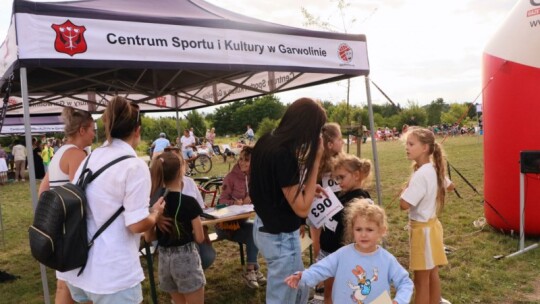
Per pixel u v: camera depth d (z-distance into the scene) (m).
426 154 3.09
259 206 2.21
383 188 9.77
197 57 3.35
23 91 2.76
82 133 2.93
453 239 5.52
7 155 18.67
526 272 4.35
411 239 3.08
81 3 3.61
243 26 3.60
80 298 2.14
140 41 3.10
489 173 5.73
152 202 2.82
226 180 4.66
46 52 2.74
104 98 7.16
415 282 3.11
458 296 3.86
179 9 4.13
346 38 4.36
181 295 3.12
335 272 2.29
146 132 31.36
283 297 2.22
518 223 5.42
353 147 24.69
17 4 2.65
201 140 22.41
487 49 5.68
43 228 1.90
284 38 3.87
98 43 2.93
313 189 2.16
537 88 5.03
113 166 2.03
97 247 1.98
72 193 1.96
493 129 5.57
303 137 2.12
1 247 6.51
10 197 11.91
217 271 4.91
